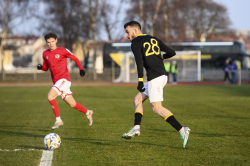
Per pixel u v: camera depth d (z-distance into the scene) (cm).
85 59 15300
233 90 6134
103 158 1403
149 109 3350
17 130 2197
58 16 12662
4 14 12694
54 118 2789
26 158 1424
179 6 13250
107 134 1984
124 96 5041
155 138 1833
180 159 1367
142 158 1393
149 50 1521
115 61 11200
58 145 1584
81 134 1997
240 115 2759
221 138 1803
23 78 10919
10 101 4388
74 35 13075
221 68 11031
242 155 1426
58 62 2005
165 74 1548
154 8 12719
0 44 13925
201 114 2853
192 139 1788
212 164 1287
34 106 3762
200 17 18162
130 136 1512
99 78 10919
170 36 14362
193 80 10112
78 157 1427
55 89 1958
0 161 1376
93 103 3966
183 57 10112
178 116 2736
